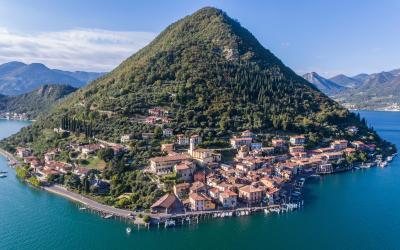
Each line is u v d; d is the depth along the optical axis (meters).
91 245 157.25
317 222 179.38
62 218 182.88
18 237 164.12
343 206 199.88
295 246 156.38
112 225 175.12
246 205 196.38
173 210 187.38
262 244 158.00
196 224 175.62
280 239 162.12
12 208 195.88
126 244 158.00
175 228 171.88
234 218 182.75
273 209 191.50
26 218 183.12
